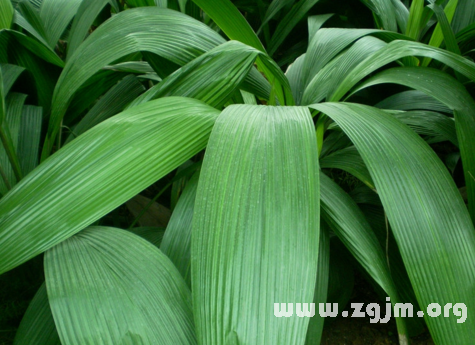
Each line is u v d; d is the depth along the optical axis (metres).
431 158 0.59
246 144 0.54
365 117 0.62
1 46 0.83
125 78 0.95
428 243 0.54
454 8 1.05
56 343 0.59
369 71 0.72
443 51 0.72
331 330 0.78
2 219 0.54
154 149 0.58
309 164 0.53
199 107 0.63
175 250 0.61
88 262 0.53
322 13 1.35
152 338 0.48
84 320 0.48
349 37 0.89
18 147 0.77
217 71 0.70
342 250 0.78
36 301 0.62
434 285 0.53
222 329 0.45
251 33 0.84
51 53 0.81
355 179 0.99
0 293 0.76
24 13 0.94
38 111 0.82
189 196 0.65
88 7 0.95
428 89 0.68
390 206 0.55
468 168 0.66
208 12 0.85
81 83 0.71
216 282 0.47
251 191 0.51
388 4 1.13
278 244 0.48
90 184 0.55
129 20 0.76
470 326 0.53
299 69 1.02
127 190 0.55
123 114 0.61
